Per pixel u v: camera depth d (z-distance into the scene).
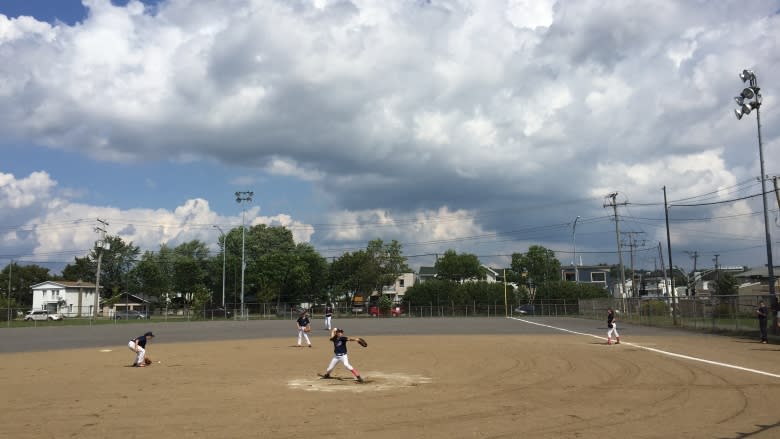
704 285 107.81
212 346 31.30
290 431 10.33
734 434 9.91
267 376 18.14
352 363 21.59
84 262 129.12
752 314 38.34
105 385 16.23
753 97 34.25
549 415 11.62
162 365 21.66
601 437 9.77
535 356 23.36
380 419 11.34
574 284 94.12
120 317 85.88
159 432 10.30
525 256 108.44
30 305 128.88
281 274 97.50
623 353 24.14
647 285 128.25
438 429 10.44
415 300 95.06
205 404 13.06
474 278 112.06
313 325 57.78
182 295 114.38
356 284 106.31
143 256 121.06
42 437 9.97
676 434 9.94
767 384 15.46
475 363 21.16
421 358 23.14
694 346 27.45
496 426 10.65
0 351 29.53
